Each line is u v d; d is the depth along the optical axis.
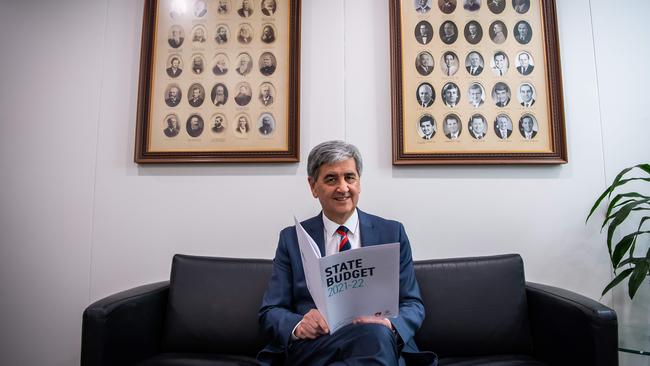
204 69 1.63
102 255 1.58
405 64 1.59
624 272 1.26
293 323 0.96
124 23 1.67
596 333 0.98
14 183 1.63
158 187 1.60
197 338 1.25
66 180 1.62
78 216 1.60
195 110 1.61
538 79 1.59
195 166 1.60
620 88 1.61
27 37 1.67
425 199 1.55
